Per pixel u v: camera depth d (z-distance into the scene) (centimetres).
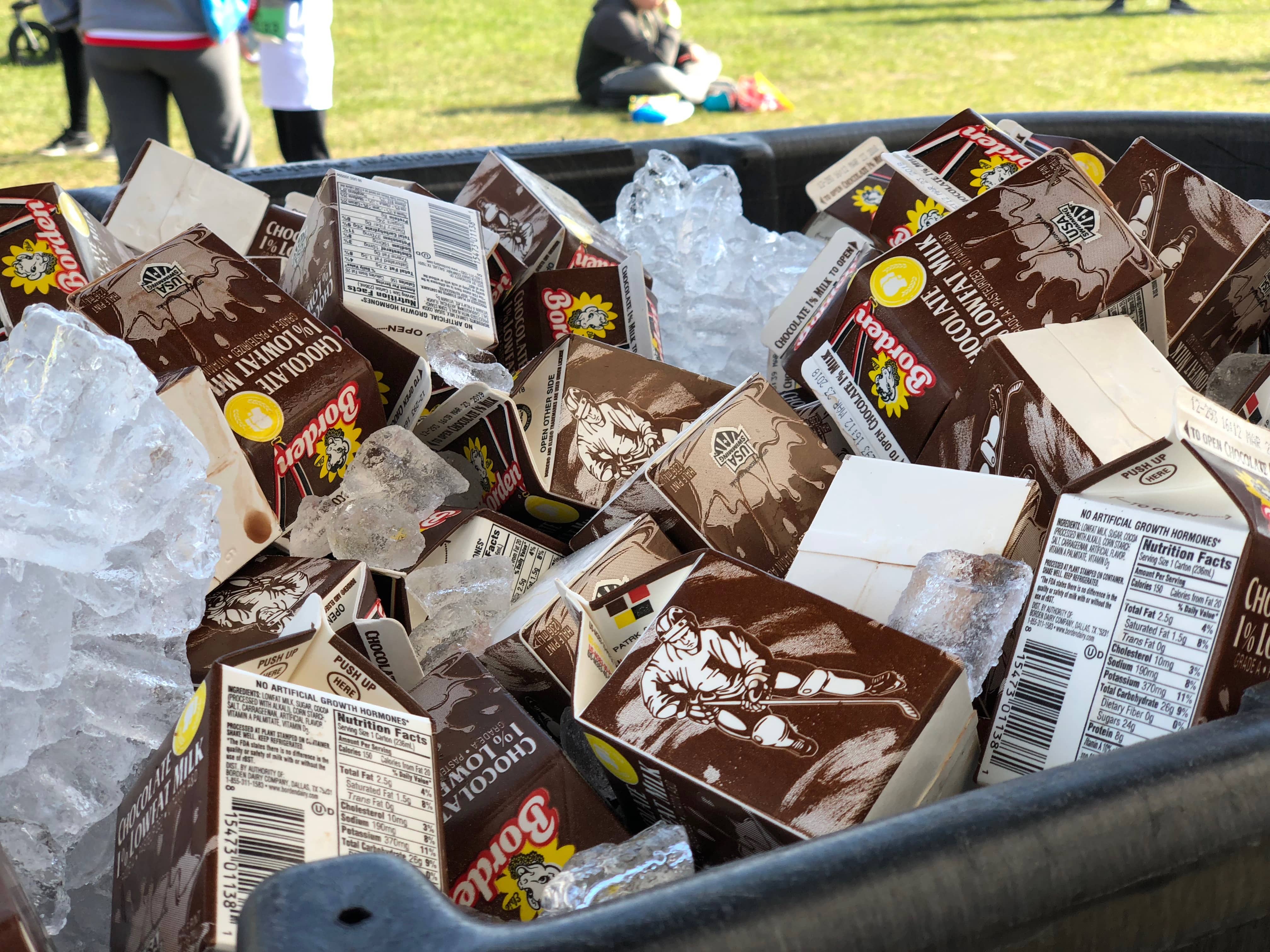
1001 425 107
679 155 243
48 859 81
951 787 83
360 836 72
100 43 344
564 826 85
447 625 108
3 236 123
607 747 82
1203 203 132
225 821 67
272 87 393
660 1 796
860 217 188
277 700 74
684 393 129
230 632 99
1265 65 912
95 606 86
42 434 89
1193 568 79
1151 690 79
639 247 183
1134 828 59
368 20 1227
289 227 164
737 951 51
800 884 53
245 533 105
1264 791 63
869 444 126
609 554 104
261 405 108
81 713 85
